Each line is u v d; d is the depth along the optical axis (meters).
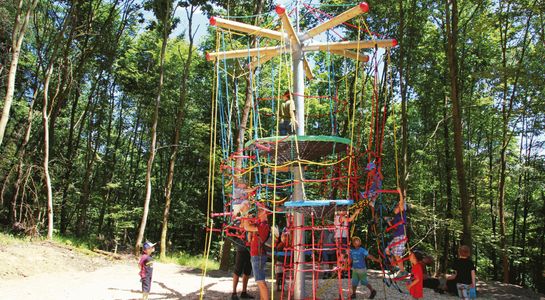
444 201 22.30
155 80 27.44
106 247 20.17
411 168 21.75
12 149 21.80
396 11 18.94
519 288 12.25
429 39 21.31
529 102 16.20
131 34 29.25
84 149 30.98
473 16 18.16
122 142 36.16
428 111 23.59
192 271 13.14
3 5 19.53
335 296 8.62
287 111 7.46
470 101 21.67
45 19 21.73
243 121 14.20
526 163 21.69
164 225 17.53
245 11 19.89
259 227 6.84
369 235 20.06
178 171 33.56
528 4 14.59
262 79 22.89
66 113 29.84
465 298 7.84
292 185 7.78
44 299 7.92
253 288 9.34
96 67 26.08
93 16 23.64
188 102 28.98
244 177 8.25
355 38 19.89
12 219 17.08
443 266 22.84
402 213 7.18
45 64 23.42
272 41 17.38
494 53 21.72
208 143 27.58
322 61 22.23
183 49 27.56
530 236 27.16
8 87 13.68
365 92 21.14
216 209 31.47
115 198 32.75
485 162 25.23
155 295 8.57
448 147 21.69
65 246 14.56
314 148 6.90
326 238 9.98
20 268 10.88
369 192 7.19
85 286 9.39
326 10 19.20
